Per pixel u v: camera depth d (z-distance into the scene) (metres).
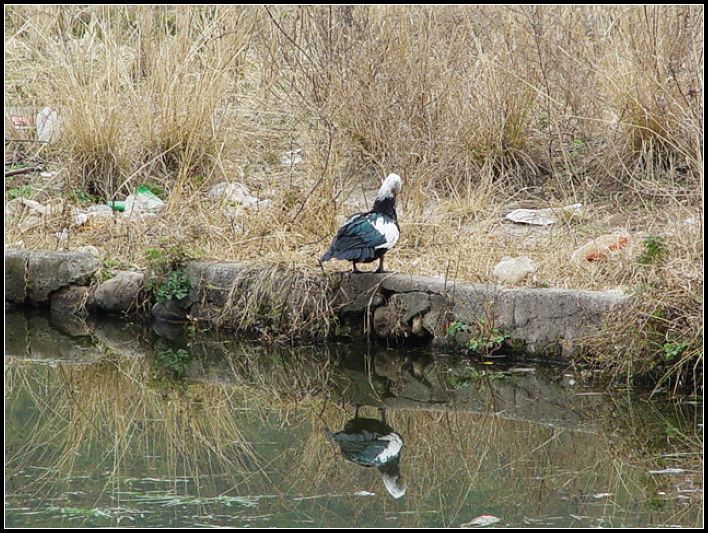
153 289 13.73
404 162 14.74
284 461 9.77
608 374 11.25
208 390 11.87
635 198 14.39
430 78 15.44
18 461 9.74
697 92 14.03
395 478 9.30
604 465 9.46
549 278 12.22
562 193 14.84
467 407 11.13
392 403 11.37
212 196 15.50
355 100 15.52
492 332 11.92
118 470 9.50
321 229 13.78
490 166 15.03
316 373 12.27
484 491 8.93
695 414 10.47
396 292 12.47
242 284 13.23
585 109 15.50
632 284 11.55
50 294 14.35
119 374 12.36
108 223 15.02
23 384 12.00
